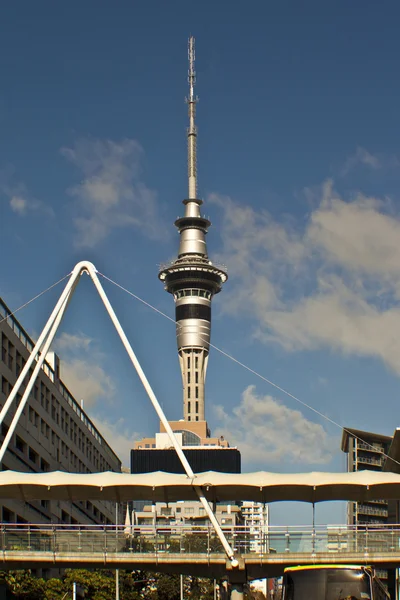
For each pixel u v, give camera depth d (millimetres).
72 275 65688
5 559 55875
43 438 128250
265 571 56781
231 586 56031
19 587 77688
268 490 60188
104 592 99812
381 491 60125
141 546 57094
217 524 57125
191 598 134625
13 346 113500
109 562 56500
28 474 58250
